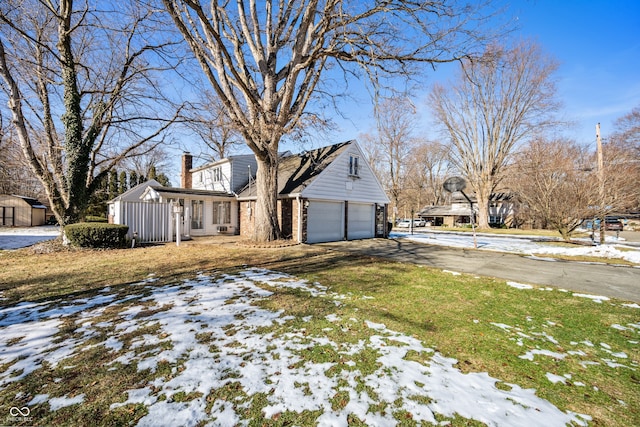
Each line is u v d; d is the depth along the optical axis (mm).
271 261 8484
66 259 8672
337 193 14836
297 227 13141
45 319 4000
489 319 4250
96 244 10695
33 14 10930
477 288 5953
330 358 3043
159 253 9859
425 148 38031
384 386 2580
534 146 17328
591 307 4867
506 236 21109
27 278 6270
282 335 3555
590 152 15438
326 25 9039
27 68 10648
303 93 11906
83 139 11992
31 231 22484
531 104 26062
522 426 2129
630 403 2432
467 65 13328
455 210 41188
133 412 2217
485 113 28562
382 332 3711
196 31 9922
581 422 2189
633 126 28219
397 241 15500
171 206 13703
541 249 11984
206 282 5973
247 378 2664
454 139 30469
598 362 3113
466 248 12898
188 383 2578
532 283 6441
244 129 10328
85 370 2777
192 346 3246
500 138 28531
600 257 10289
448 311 4543
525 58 25203
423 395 2465
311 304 4672
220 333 3582
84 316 4102
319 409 2273
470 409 2305
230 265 7805
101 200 30828
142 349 3168
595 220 15727
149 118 12844
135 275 6562
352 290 5566
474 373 2840
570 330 3918
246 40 12172
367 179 16844
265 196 12133
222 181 19047
